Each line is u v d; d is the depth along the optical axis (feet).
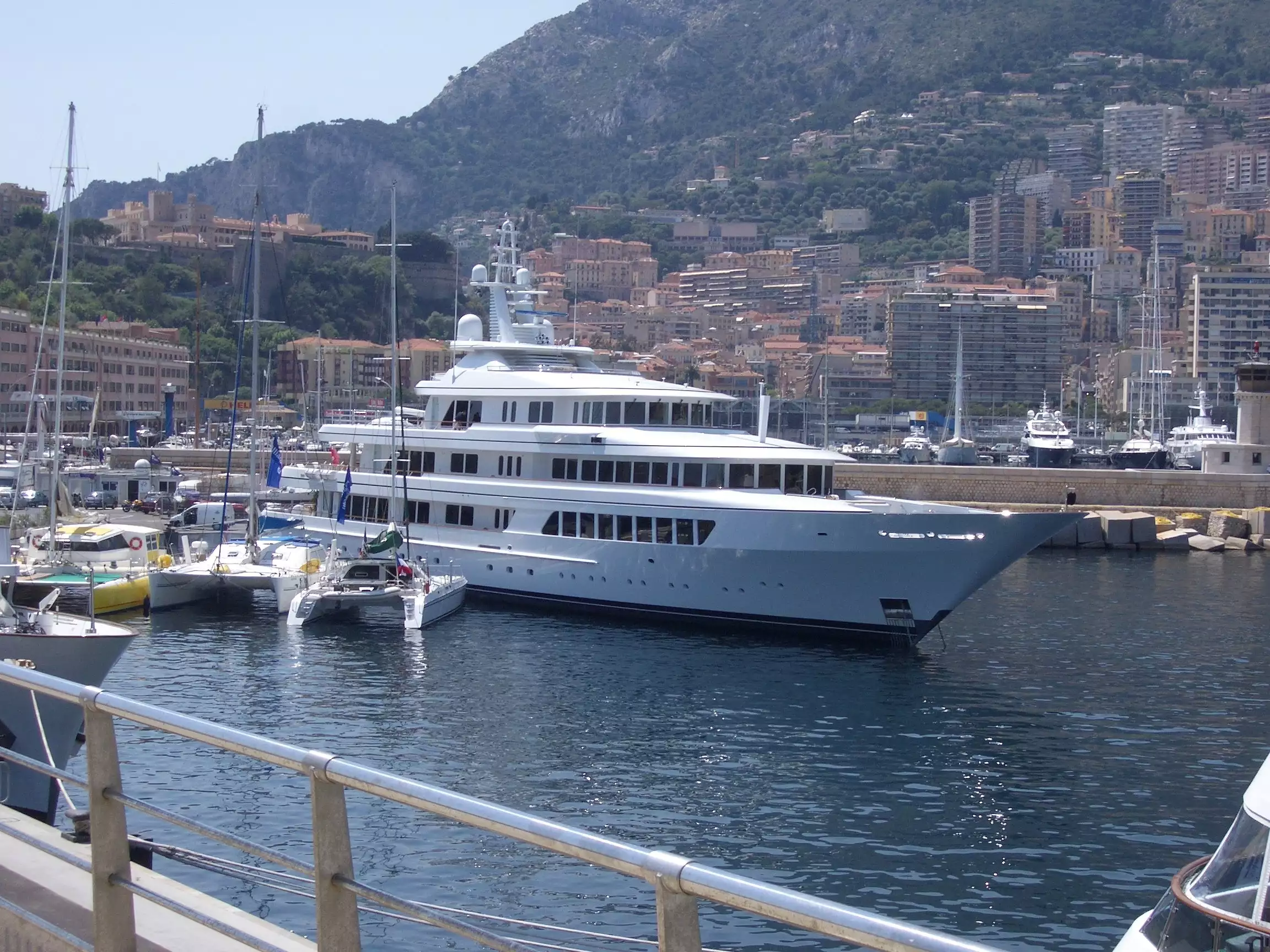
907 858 99.81
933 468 398.01
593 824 106.32
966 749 131.03
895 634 177.58
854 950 83.51
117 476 366.84
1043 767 124.77
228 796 108.68
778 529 177.99
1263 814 39.40
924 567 173.37
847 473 400.26
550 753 126.93
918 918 89.04
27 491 310.45
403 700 147.33
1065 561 328.90
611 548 193.67
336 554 217.56
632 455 193.16
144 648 174.70
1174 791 117.39
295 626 190.19
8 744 77.87
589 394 200.64
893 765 124.98
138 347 652.48
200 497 338.95
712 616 187.83
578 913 87.81
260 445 414.82
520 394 207.51
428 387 217.97
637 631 187.83
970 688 159.02
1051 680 165.48
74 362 593.83
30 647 91.20
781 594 181.37
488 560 209.05
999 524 170.19
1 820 39.32
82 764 112.98
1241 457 405.80
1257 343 418.31
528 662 168.14
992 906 90.94
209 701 145.89
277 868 92.84
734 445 192.85
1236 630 211.00
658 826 106.32
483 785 116.06
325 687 153.48
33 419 483.10
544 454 202.80
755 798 113.60
